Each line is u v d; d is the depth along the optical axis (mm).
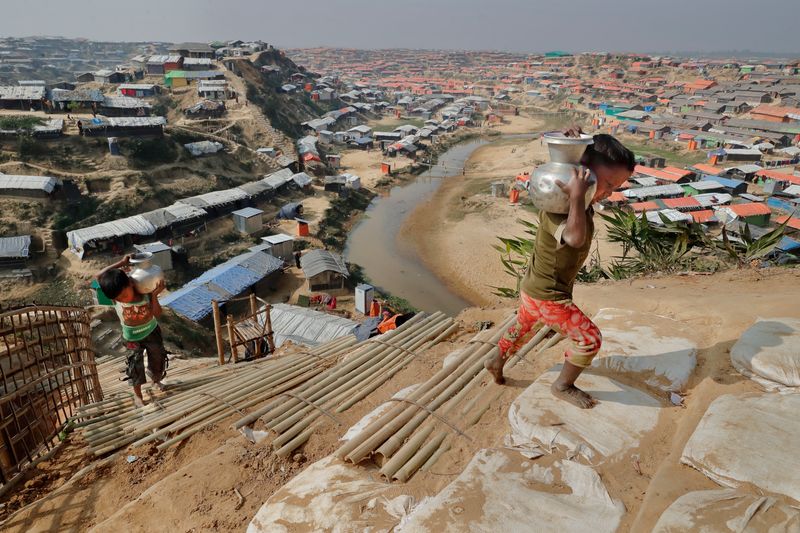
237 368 7398
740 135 74812
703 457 2982
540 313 3588
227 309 31359
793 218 43094
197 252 40125
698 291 6051
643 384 4082
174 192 48406
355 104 113500
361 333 24797
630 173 3123
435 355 5938
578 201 2949
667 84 133000
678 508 2602
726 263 8078
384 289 37406
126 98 63875
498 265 40594
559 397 3889
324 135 82625
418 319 7012
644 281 6980
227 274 33375
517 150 79438
